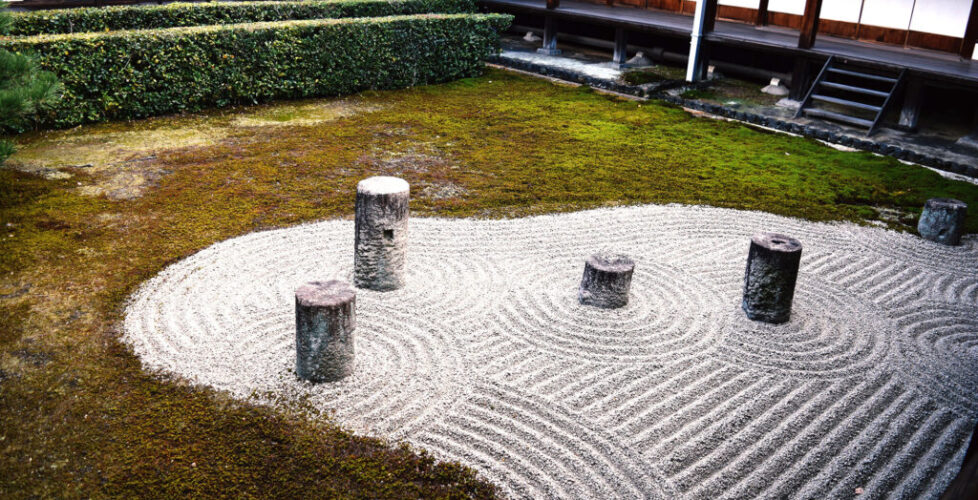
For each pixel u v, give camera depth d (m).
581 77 14.75
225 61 11.56
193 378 5.02
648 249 7.48
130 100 10.87
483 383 5.11
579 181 9.30
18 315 5.68
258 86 12.08
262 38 11.79
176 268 6.55
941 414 5.02
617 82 14.26
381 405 4.84
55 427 4.52
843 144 11.38
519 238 7.59
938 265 7.41
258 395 4.87
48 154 9.27
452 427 4.64
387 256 6.24
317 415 4.72
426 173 9.37
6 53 7.43
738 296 6.58
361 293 6.30
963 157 10.45
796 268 5.99
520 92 13.79
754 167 10.10
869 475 4.45
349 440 4.50
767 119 12.19
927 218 8.01
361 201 6.11
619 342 5.73
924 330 6.13
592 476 4.27
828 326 6.14
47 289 6.09
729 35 13.86
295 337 5.55
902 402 5.12
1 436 4.43
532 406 4.89
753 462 4.48
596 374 5.29
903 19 13.60
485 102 13.01
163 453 4.34
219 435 4.51
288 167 9.30
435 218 7.96
